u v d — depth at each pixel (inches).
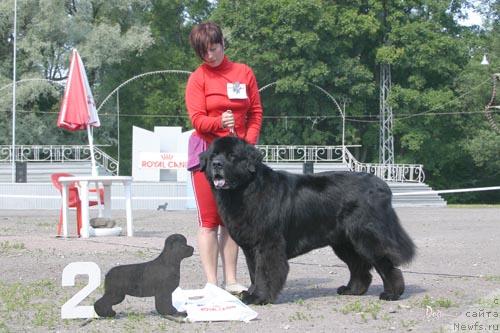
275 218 273.3
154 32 1831.9
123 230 632.4
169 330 237.6
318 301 288.5
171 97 1835.6
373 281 345.1
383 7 1699.1
